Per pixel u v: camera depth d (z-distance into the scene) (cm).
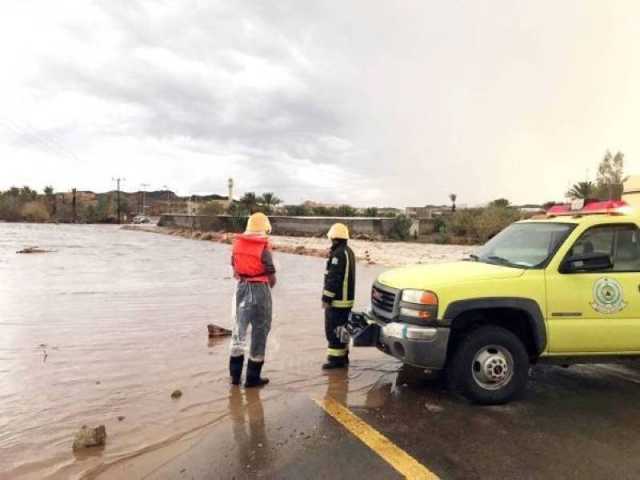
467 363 480
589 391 532
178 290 1231
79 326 814
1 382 534
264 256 537
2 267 1730
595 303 495
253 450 379
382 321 532
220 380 549
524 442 400
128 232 5703
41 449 380
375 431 418
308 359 639
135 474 342
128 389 516
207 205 6894
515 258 546
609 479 343
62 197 12125
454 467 357
